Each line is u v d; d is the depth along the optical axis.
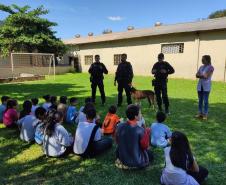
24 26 21.89
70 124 5.94
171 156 3.00
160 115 4.64
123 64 7.66
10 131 5.51
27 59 21.78
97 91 11.42
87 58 25.73
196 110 7.44
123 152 3.62
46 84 14.71
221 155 4.25
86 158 4.12
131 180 3.44
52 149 4.09
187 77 18.33
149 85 14.25
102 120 6.43
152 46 20.27
